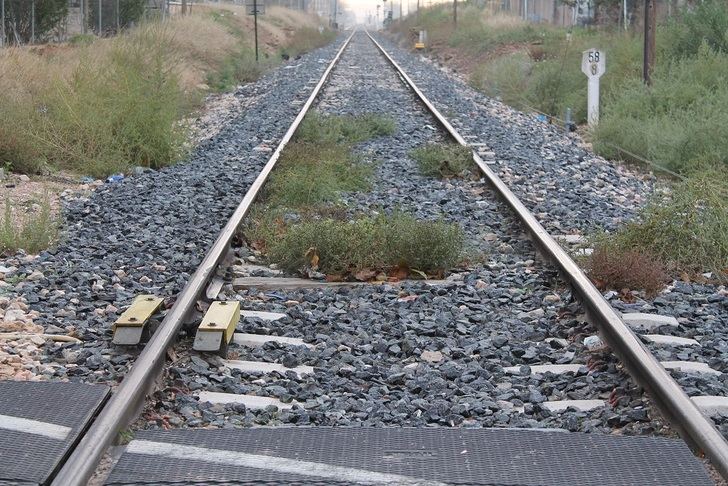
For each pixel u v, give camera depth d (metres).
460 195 11.49
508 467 4.26
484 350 6.16
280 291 7.63
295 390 5.48
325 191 10.99
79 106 13.87
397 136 17.08
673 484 4.07
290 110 20.98
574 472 4.21
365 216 9.49
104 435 4.38
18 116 13.29
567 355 6.04
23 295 7.10
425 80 30.81
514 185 12.36
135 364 5.18
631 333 5.71
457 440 4.58
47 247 8.70
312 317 6.82
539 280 7.72
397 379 5.70
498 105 24.30
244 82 32.41
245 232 9.16
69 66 17.06
